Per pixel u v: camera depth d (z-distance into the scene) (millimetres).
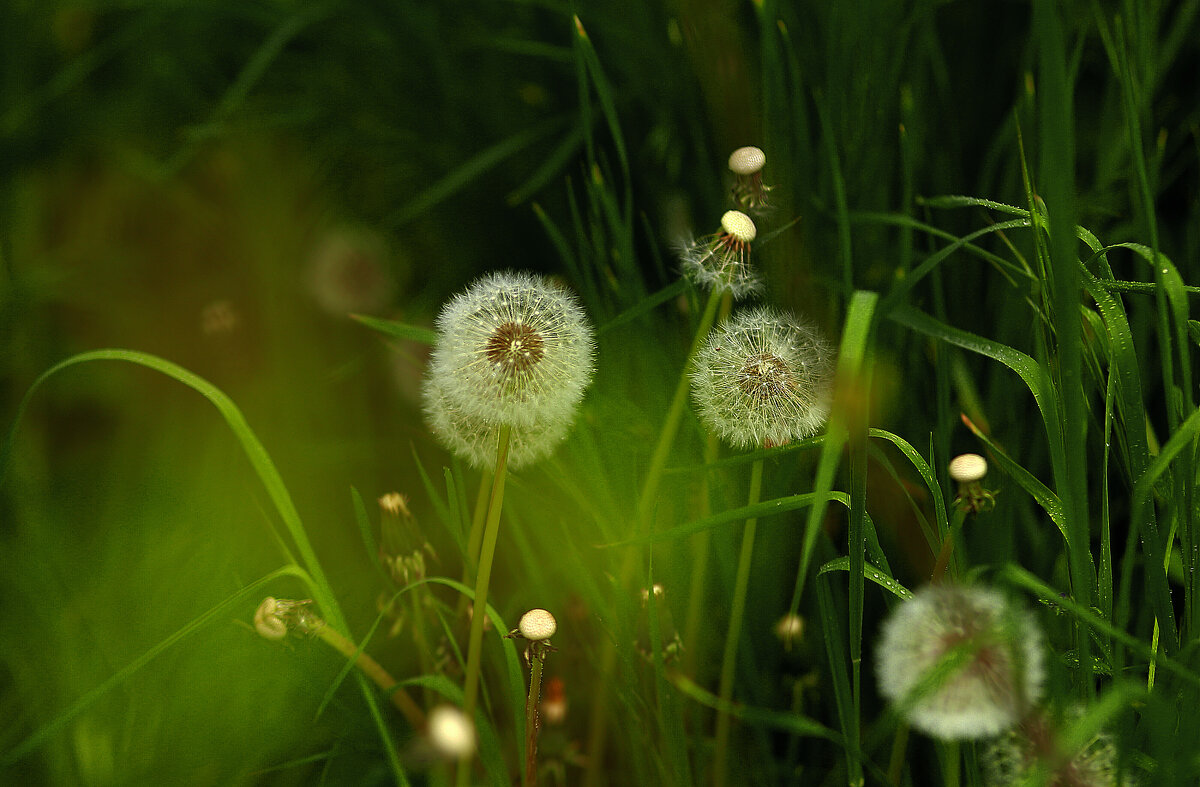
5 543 1075
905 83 1079
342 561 1088
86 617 1019
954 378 1034
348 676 1004
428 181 1159
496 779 912
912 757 989
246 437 916
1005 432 1020
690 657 976
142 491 1102
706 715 1005
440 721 864
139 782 979
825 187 1044
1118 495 1019
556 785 991
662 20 1128
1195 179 1068
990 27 1101
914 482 1013
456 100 1145
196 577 1050
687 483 1006
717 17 1067
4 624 1045
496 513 908
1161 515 986
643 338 1031
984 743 934
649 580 919
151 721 998
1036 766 869
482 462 940
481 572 910
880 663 867
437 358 918
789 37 1074
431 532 1064
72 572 1065
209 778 986
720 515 909
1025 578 862
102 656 998
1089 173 1093
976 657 856
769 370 940
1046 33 836
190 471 1123
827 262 1050
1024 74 1044
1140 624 949
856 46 1042
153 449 1135
